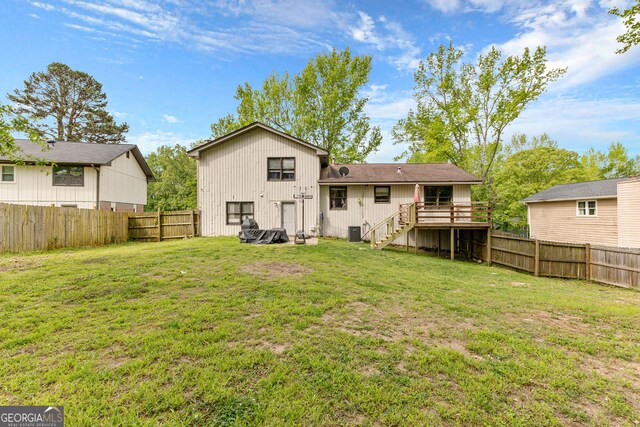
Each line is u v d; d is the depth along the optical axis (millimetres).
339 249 10859
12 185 15117
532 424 2242
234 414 2221
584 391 2689
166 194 33906
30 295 4730
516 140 34250
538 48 19828
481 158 24484
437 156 25266
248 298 4848
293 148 15273
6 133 5230
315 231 15156
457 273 8742
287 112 25594
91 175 15852
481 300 5535
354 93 24609
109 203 17078
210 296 4883
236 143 15258
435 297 5535
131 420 2121
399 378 2752
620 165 33750
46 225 9875
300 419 2201
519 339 3725
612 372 3051
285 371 2777
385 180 15430
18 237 9148
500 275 9102
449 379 2783
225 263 7516
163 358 2934
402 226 14164
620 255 8562
